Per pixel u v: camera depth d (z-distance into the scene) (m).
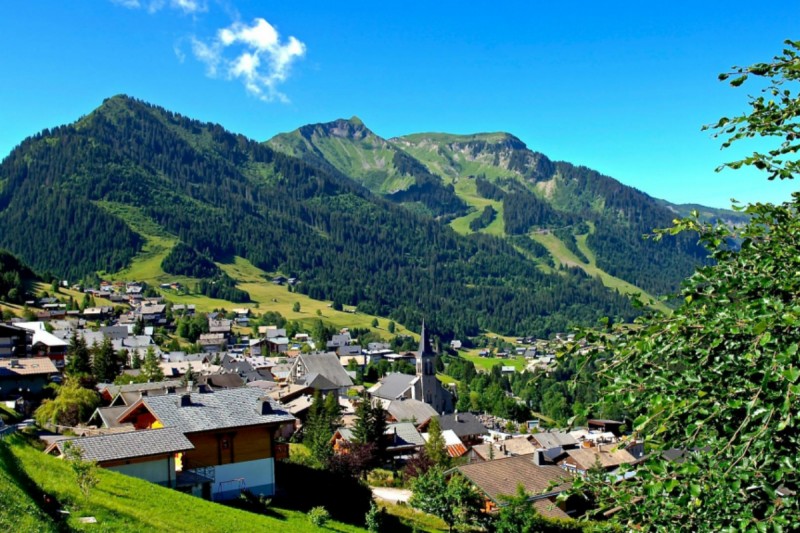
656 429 10.20
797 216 10.80
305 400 114.12
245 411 51.34
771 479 9.20
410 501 53.53
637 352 10.82
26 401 92.62
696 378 10.38
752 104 10.51
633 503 10.60
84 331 169.88
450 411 156.88
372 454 78.12
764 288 10.03
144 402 51.56
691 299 10.63
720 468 9.24
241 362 167.62
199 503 39.12
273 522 40.22
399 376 160.62
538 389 173.75
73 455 33.06
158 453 43.16
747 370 9.63
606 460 64.12
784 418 8.54
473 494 51.41
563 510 51.47
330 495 53.56
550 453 66.12
